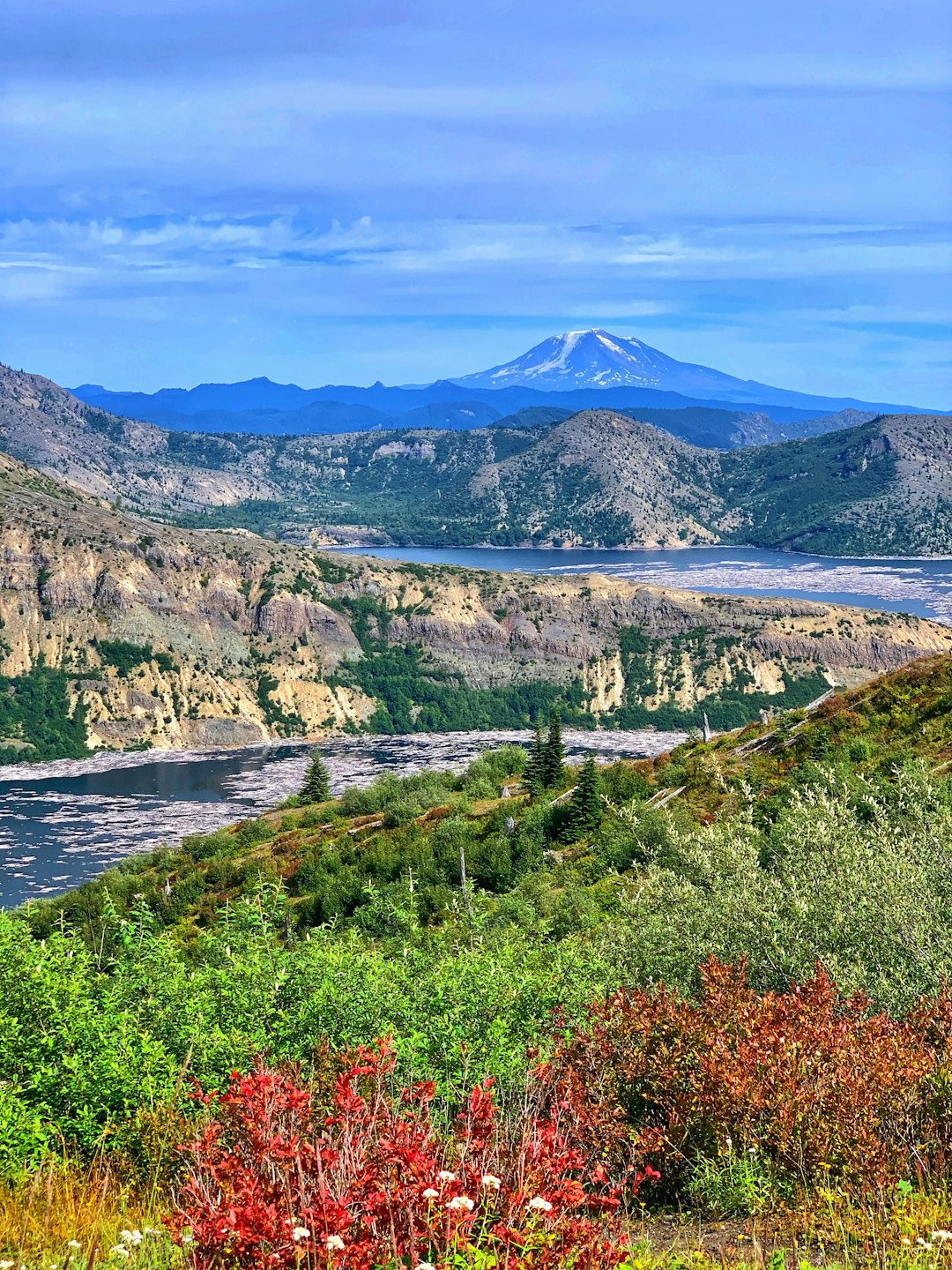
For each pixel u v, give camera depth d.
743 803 35.91
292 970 15.80
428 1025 14.22
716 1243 9.00
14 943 15.65
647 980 16.11
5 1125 10.98
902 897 14.43
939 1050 10.98
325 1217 5.96
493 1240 6.29
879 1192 9.00
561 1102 10.21
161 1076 12.63
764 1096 10.37
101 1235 8.52
